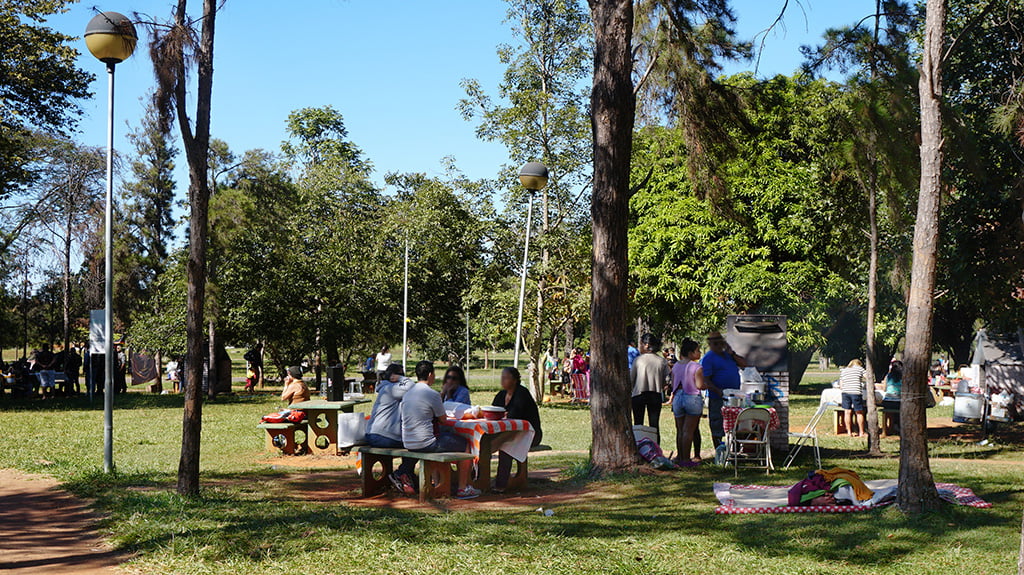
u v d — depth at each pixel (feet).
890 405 60.03
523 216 98.02
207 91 32.24
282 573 21.94
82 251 102.32
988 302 55.72
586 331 150.00
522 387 39.50
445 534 26.17
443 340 156.66
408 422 34.06
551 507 31.91
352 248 125.29
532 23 95.30
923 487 28.50
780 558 23.94
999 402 60.75
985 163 51.06
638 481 36.60
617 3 38.58
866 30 45.37
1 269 101.09
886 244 56.39
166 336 115.85
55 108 100.63
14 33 92.07
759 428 40.22
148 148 134.21
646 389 44.01
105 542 25.41
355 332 125.80
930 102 28.58
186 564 22.74
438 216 100.48
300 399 59.82
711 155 46.03
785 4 41.14
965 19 53.26
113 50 36.68
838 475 30.48
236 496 33.55
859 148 47.47
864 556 24.00
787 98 76.38
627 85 38.78
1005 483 35.53
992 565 22.81
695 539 25.89
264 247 118.01
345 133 190.60
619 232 38.73
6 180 96.37
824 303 91.45
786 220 79.56
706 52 42.19
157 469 42.16
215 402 99.86
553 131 93.76
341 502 33.35
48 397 107.76
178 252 116.47
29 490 35.14
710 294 83.61
